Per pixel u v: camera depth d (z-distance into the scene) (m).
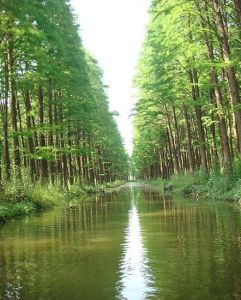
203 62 21.36
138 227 14.89
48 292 7.20
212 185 27.70
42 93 33.31
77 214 21.08
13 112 25.88
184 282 7.48
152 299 6.61
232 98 22.69
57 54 31.98
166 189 46.38
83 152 38.97
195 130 45.62
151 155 89.38
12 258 10.11
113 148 89.69
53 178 37.44
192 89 32.78
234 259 8.99
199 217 16.45
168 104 44.41
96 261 9.49
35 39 23.84
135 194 42.72
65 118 39.53
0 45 24.55
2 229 15.49
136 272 8.34
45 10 24.53
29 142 30.42
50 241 12.48
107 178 96.94
